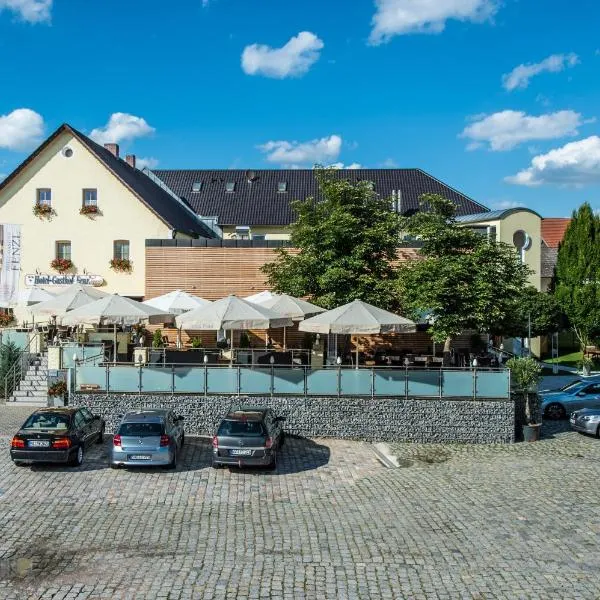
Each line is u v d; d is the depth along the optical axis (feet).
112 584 31.73
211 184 156.46
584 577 32.96
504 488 49.44
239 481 50.57
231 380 66.39
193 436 65.36
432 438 65.57
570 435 69.97
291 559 35.06
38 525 40.19
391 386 65.87
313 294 82.28
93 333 83.82
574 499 46.55
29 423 53.88
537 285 124.16
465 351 88.33
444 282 67.05
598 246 124.57
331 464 56.24
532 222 123.44
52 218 108.37
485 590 31.37
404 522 41.42
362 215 80.02
